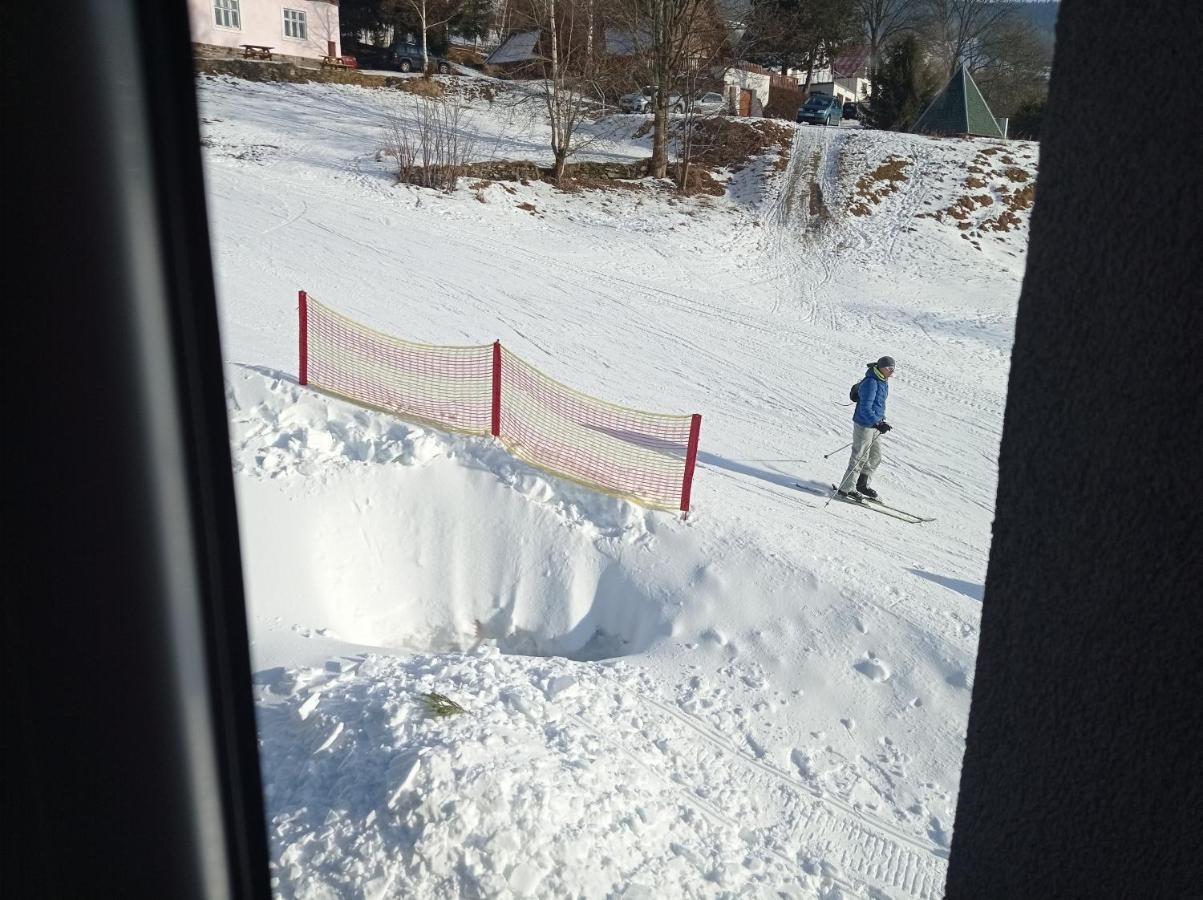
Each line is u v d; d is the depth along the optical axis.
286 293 14.82
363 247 18.47
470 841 4.80
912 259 25.30
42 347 2.20
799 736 6.80
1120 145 1.62
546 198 26.08
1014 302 23.19
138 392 2.51
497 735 5.65
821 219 27.33
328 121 28.95
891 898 5.38
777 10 36.22
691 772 6.26
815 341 17.62
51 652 2.19
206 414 2.78
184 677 2.72
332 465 8.99
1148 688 1.64
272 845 4.78
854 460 10.63
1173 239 1.54
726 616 8.00
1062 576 1.79
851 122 45.69
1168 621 1.60
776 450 12.02
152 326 2.54
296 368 11.12
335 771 5.30
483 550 8.93
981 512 10.90
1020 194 29.41
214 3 33.94
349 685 6.32
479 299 16.66
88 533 2.33
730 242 25.22
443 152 26.39
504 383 10.58
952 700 7.09
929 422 13.92
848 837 5.88
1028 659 1.87
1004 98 54.94
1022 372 1.84
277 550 8.18
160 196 2.55
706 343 16.39
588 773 5.60
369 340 10.93
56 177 2.23
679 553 8.66
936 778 6.46
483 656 7.23
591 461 9.98
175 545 2.65
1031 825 1.88
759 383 14.68
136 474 2.51
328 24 37.59
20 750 2.06
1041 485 1.82
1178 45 1.51
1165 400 1.58
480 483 9.25
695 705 7.02
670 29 28.58
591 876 4.88
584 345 15.23
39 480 2.18
